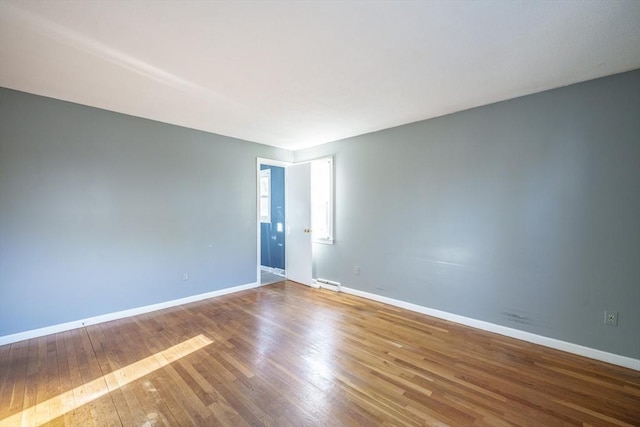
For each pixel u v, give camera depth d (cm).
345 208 435
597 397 190
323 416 172
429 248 341
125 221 332
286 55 204
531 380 209
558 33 178
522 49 196
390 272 379
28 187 272
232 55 204
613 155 232
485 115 297
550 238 261
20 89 263
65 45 191
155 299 356
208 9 156
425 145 344
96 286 312
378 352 249
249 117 341
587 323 243
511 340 274
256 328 300
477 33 178
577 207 248
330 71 227
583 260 245
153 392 194
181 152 379
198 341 270
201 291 402
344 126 374
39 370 220
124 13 159
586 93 243
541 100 264
